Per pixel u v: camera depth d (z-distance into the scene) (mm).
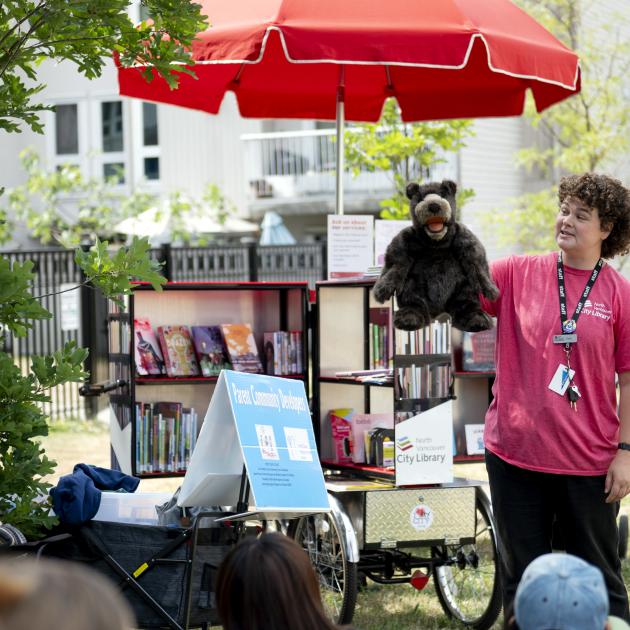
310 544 8539
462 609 8555
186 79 11672
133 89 11359
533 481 6172
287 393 6914
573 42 23969
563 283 6195
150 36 6777
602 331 6027
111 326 10508
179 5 6430
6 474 6180
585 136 22875
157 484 13797
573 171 23719
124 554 6672
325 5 8922
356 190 31703
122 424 9961
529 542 6199
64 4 5992
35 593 2320
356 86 12836
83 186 31266
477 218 28406
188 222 28188
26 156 30969
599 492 6047
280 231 29750
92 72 6719
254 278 26688
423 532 8117
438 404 8195
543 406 6066
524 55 9188
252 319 10844
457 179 27984
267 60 12047
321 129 32656
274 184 32719
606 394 6082
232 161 33719
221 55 8812
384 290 6879
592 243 6129
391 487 8156
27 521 6363
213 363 10086
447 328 8219
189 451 9773
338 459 9219
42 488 6301
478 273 6543
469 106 12492
